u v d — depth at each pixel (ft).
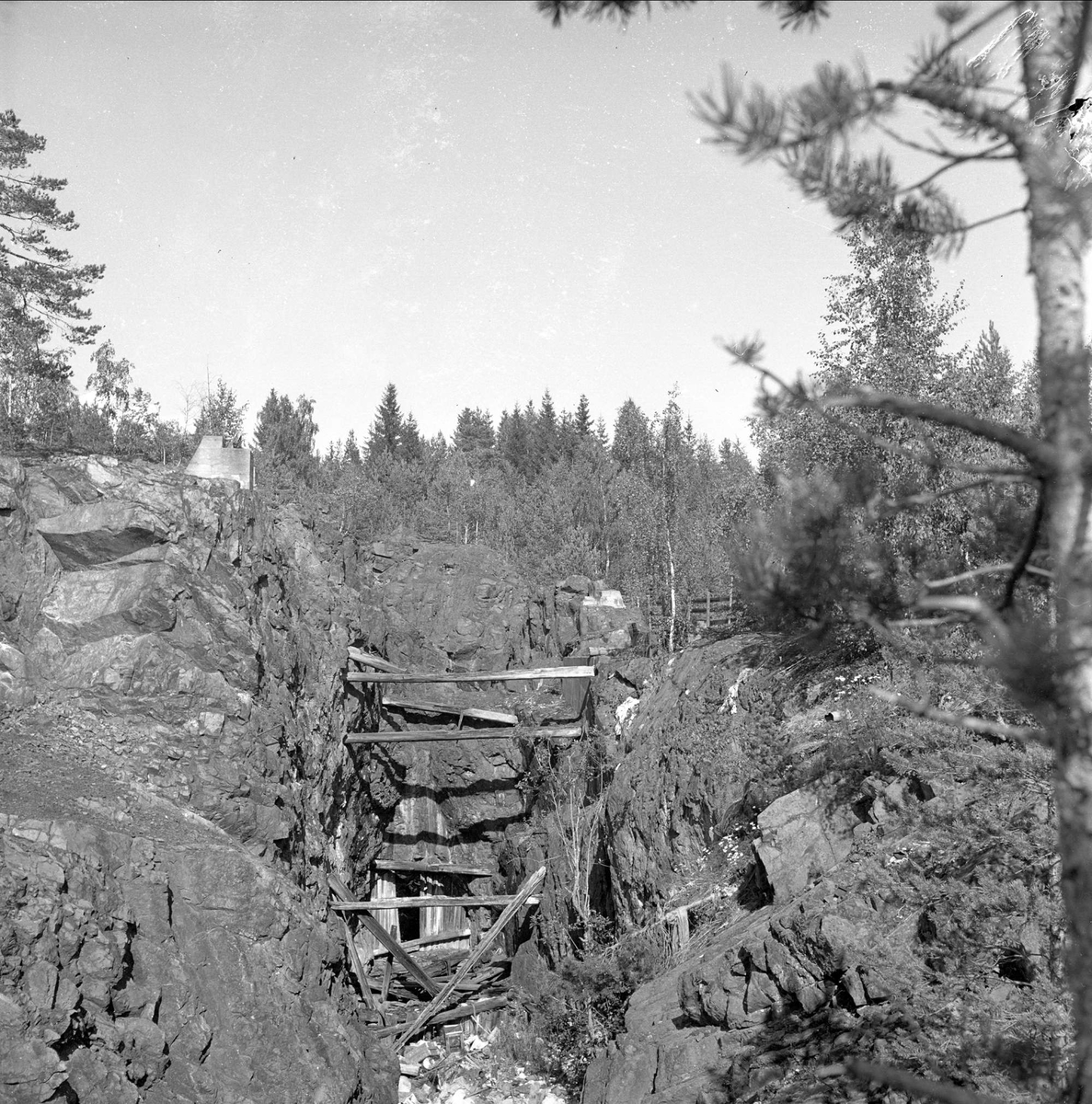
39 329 167.22
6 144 153.38
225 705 106.01
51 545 108.37
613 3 23.88
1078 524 18.85
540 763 160.86
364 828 153.99
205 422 234.58
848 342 94.63
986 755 54.90
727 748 100.42
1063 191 19.84
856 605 21.97
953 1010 47.34
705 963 73.87
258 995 90.07
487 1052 126.21
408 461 482.69
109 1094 70.79
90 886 79.25
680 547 198.59
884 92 20.10
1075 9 19.58
